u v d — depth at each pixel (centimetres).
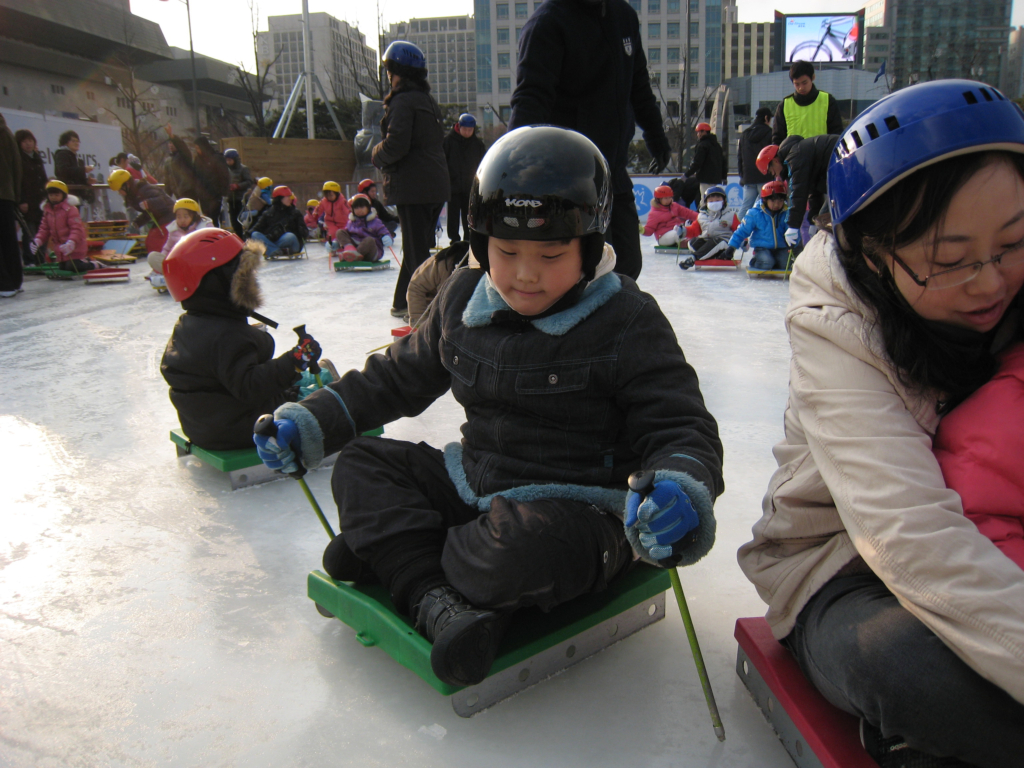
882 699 86
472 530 118
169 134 1026
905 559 84
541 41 266
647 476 96
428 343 142
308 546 181
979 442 88
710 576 161
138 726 119
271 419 133
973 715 81
